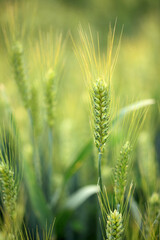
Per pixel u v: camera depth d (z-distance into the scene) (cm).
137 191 67
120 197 51
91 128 50
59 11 248
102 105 48
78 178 76
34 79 64
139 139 66
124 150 50
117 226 48
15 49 61
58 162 76
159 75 113
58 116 75
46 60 60
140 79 100
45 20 211
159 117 72
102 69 49
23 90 62
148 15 279
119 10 311
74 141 74
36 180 65
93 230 75
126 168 50
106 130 49
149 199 57
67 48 115
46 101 61
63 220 65
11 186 51
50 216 63
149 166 62
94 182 73
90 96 49
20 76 61
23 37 63
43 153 72
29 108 63
